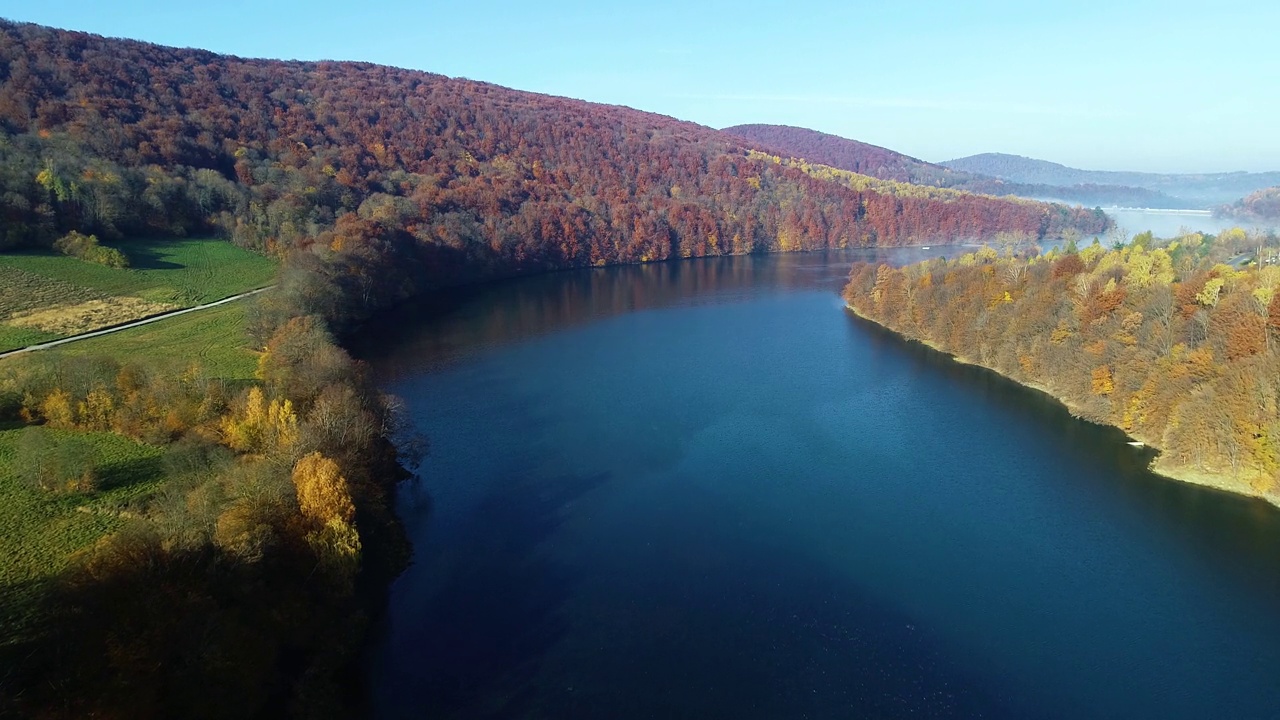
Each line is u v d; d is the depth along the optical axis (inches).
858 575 2367.1
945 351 4995.1
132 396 2642.7
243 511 1876.2
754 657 1987.0
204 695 1514.5
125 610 1505.9
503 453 3297.2
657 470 3134.8
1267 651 2023.9
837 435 3523.6
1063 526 2669.8
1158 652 2021.4
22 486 2188.7
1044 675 1931.6
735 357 4923.7
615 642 2047.2
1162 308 3639.3
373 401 2938.0
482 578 2346.2
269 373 3105.3
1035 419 3720.5
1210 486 2930.6
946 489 2957.7
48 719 1289.4
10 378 2738.7
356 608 2066.9
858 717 1781.5
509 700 1830.7
